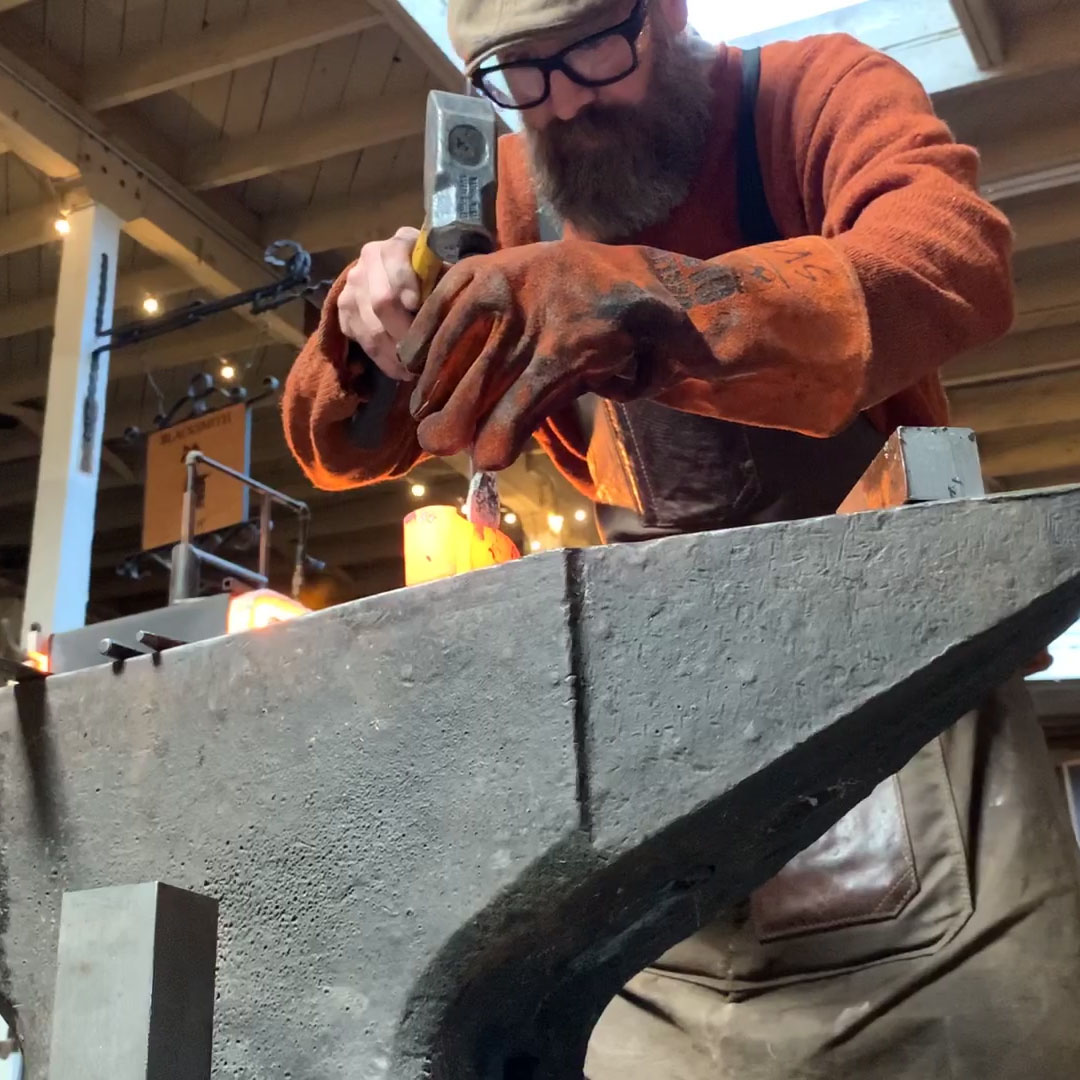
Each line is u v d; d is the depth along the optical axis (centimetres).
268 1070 66
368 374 106
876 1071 106
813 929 112
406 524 130
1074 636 456
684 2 108
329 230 442
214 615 85
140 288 457
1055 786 113
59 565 355
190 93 400
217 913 58
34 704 82
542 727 63
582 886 62
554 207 113
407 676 68
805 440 109
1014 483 523
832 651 61
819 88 107
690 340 71
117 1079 53
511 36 95
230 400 394
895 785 113
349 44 380
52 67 382
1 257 455
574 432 128
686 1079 113
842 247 80
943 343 81
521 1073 75
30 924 77
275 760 71
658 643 63
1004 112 364
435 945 64
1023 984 104
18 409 523
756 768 60
